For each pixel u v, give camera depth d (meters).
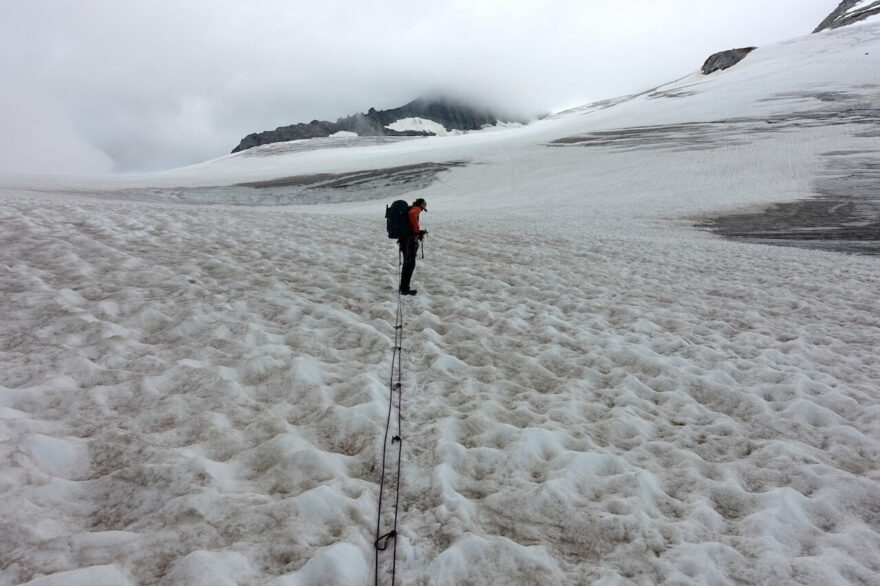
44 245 8.79
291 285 8.56
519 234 17.98
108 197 38.62
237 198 42.59
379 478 3.90
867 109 52.94
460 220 24.09
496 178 48.00
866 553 3.41
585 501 3.78
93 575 2.56
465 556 3.10
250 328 6.32
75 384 4.68
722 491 4.02
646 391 5.82
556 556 3.25
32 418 4.02
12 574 2.59
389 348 6.38
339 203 40.31
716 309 9.51
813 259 15.34
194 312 6.62
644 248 16.28
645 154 49.88
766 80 80.25
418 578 2.97
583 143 60.91
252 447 4.10
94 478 3.51
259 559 2.95
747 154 43.75
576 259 13.62
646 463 4.38
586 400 5.55
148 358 5.30
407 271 8.75
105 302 6.52
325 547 3.08
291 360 5.61
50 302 6.33
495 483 3.94
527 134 87.00
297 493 3.61
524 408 5.16
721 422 5.16
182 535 3.01
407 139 120.75
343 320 7.09
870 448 4.83
